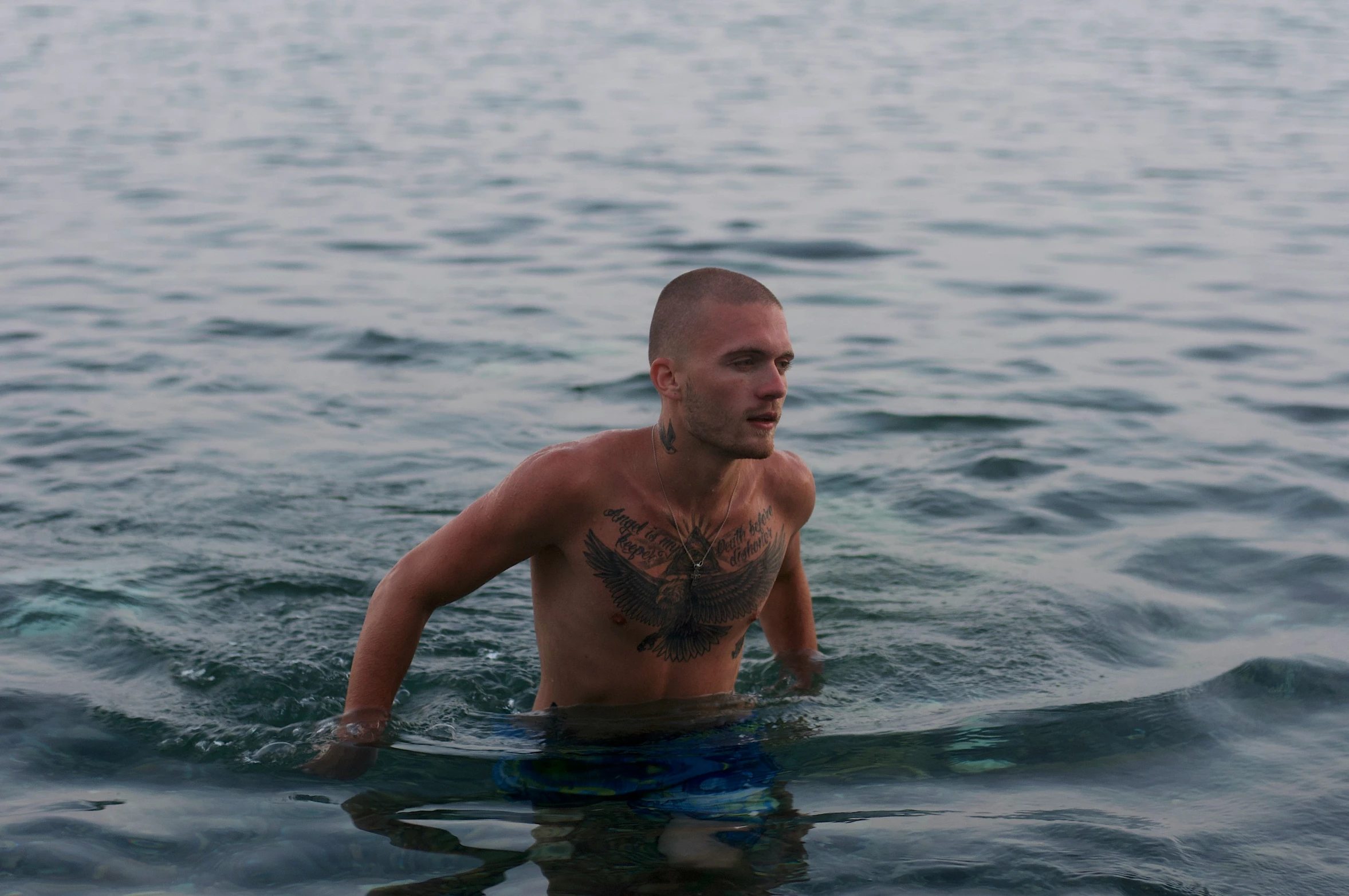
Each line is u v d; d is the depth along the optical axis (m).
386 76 24.28
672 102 20.94
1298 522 5.14
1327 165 15.04
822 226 11.89
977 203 13.08
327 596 4.50
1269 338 8.23
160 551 4.85
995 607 4.36
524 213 12.46
